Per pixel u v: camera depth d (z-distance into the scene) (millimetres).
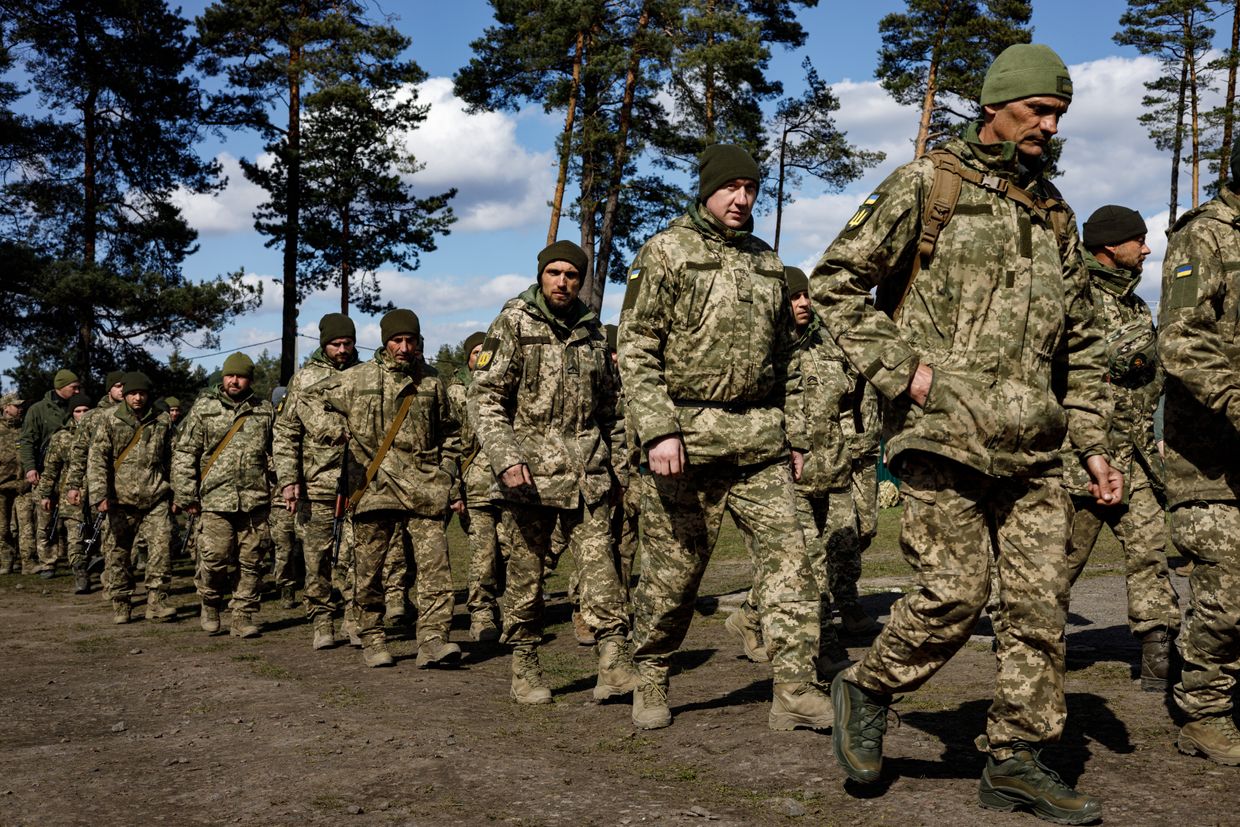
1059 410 3223
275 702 5824
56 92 31609
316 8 33938
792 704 4371
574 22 30734
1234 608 3750
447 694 5906
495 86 32781
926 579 3242
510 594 5598
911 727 4336
